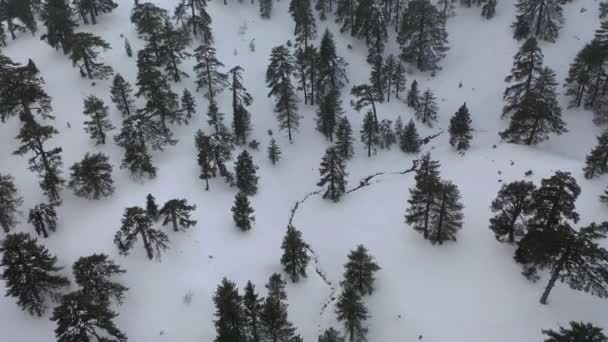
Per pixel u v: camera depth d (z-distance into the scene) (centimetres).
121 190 5316
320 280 4703
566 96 6938
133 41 7619
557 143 6462
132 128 5422
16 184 5234
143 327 4100
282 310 3712
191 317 4200
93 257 3975
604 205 4778
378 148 6638
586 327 2881
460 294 4300
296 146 6606
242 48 7981
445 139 6794
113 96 6269
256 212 5509
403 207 5519
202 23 7700
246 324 3659
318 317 4312
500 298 4178
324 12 8756
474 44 8194
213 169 5650
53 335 3962
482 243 4716
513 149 5991
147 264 4588
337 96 6981
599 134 6372
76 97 6506
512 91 6850
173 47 6775
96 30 7762
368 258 4244
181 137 6216
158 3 8594
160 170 5669
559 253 3572
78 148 5759
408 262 4722
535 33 7806
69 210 5016
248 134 6512
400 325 4138
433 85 7731
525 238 3909
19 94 5566
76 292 3666
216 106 6425
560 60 7469
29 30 8019
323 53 7044
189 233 4988
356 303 3847
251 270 4731
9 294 3875
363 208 5647
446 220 4597
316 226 5478
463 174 5744
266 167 6225
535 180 5309
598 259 3491
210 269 4672
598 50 6253
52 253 4575
